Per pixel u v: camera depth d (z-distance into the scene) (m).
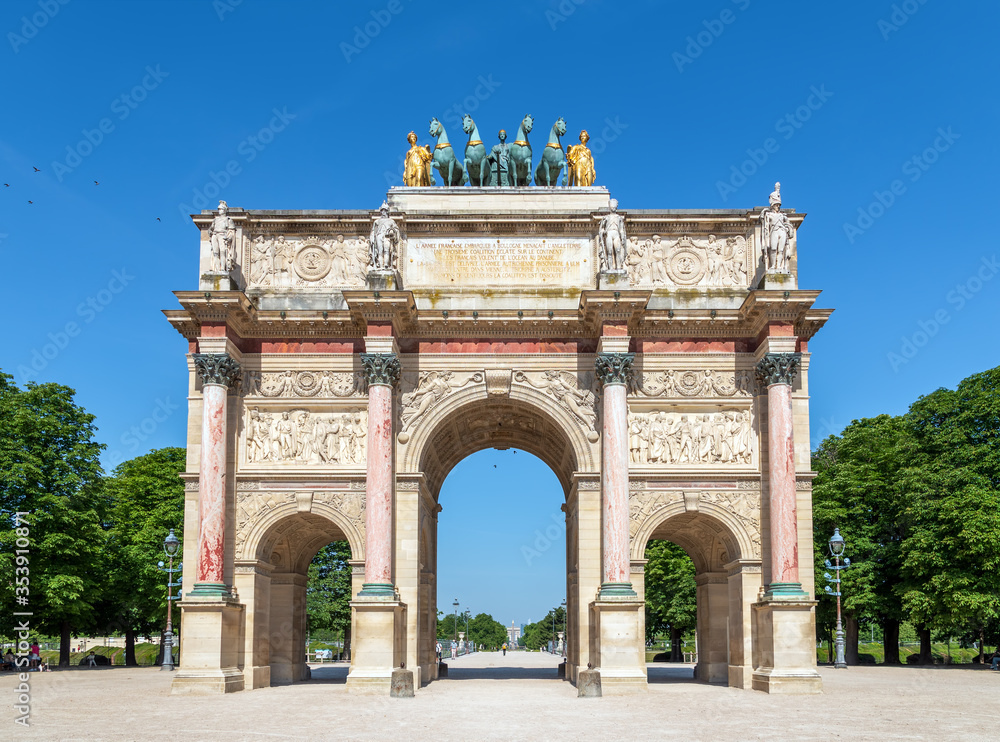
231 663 49.22
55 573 73.06
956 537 68.69
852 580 78.44
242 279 54.47
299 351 53.62
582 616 50.84
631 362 50.72
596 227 54.56
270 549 54.16
